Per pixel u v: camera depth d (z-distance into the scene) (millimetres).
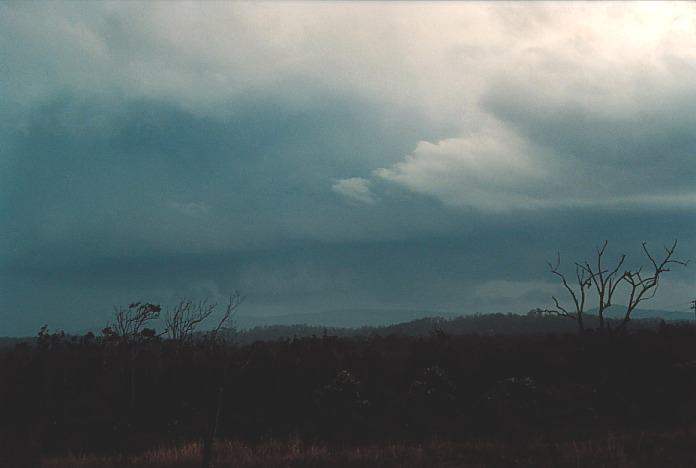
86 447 21688
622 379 29188
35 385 27141
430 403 27188
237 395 27328
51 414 24750
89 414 25219
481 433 23453
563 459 16953
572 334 40156
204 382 26484
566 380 31297
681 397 27094
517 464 16766
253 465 17625
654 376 29812
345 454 19125
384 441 23219
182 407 25812
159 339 32781
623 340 33031
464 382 31500
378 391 29328
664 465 15750
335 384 28359
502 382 26484
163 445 21500
